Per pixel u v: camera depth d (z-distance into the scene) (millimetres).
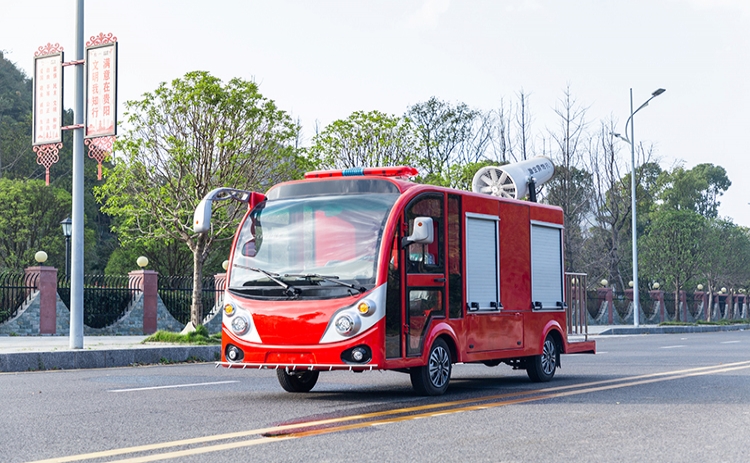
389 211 9594
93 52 16375
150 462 5879
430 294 10117
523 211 12250
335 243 9578
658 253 50906
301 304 9406
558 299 13016
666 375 13000
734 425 7711
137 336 24547
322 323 9266
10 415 8250
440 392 10242
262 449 6387
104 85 16250
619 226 50594
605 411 8664
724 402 9445
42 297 24406
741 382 11828
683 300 55750
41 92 16797
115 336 24469
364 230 9539
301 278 9508
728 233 57719
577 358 17469
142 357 16047
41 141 16719
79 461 5914
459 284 10672
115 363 15523
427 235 9391
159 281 28094
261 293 9664
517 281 11961
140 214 20891
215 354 17672
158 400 9586
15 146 55938
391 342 9383
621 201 51906
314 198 9953
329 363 9227
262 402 9430
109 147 16141
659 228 51500
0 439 6852
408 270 9734
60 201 38562
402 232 9664
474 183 14625
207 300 29516
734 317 67938
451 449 6426
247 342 9641
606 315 46469
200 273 20359
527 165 14680
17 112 66188
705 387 11133
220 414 8375
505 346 11555
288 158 21312
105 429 7375
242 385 11430
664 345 23328
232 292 9859
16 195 37781
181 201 20344
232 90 20234
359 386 11492
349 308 9219
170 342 18938
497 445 6613
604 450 6414
